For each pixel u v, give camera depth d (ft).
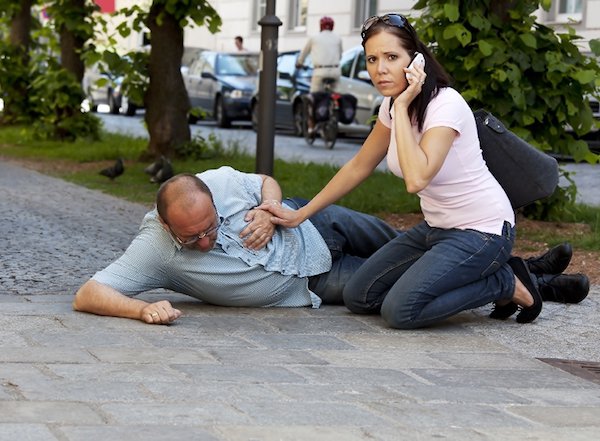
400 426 13.09
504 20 32.48
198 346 16.96
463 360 16.85
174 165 51.26
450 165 18.60
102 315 18.85
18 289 22.58
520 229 32.45
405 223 34.55
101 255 27.40
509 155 19.52
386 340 18.03
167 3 51.80
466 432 12.98
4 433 12.13
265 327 18.61
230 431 12.54
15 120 75.41
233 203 19.69
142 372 15.12
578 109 32.78
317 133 71.05
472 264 18.78
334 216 20.80
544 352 17.75
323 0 98.94
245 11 111.14
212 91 90.79
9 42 74.95
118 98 109.09
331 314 19.99
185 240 18.61
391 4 91.15
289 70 81.76
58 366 15.28
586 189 46.44
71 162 55.93
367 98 71.77
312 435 12.54
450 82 18.58
